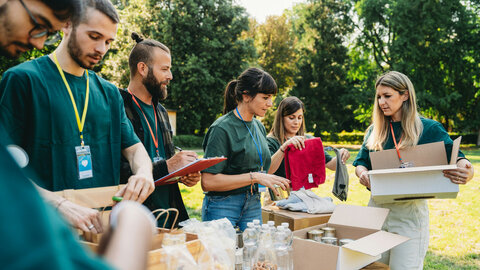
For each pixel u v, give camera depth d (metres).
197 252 1.51
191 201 7.59
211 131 2.47
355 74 29.47
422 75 24.72
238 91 2.53
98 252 0.44
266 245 1.85
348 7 28.69
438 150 2.37
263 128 2.89
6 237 0.27
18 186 0.30
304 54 30.53
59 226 0.31
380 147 2.66
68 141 1.68
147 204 2.18
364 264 2.00
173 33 24.91
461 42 24.70
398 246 2.49
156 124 2.53
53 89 1.65
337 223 2.38
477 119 26.88
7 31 0.60
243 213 2.53
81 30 1.58
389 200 2.37
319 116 29.56
